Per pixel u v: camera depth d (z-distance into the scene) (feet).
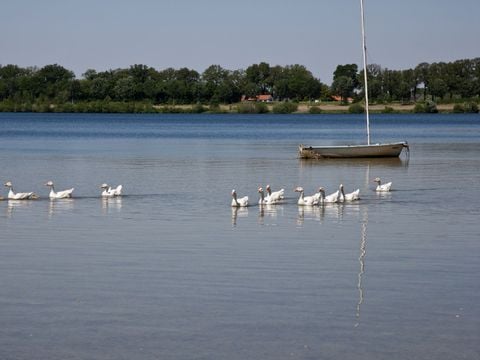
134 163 246.06
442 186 191.52
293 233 127.85
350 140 378.12
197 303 89.51
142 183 193.88
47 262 106.83
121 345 78.02
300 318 85.10
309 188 188.24
